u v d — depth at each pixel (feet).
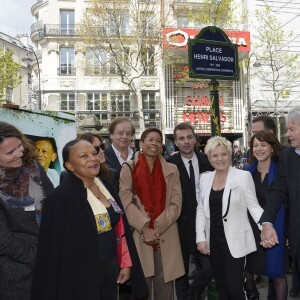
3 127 8.99
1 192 9.02
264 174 13.51
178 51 83.10
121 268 10.29
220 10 75.77
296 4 90.63
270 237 11.18
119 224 10.41
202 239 12.71
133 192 12.60
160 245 12.66
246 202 12.17
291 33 86.07
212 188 12.66
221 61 17.76
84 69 90.27
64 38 92.73
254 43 84.48
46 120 15.48
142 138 12.78
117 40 77.05
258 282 17.72
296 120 11.30
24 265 8.96
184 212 14.29
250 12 89.25
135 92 77.25
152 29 80.48
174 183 13.03
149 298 12.80
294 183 11.54
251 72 87.92
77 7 94.79
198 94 92.53
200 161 15.35
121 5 75.05
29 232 9.16
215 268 12.56
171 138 90.89
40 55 108.37
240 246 11.87
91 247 8.84
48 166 15.56
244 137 91.61
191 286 14.23
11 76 82.43
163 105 90.58
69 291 8.50
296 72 88.94
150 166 12.92
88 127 30.12
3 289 8.81
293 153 11.88
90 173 9.32
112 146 15.57
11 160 8.85
